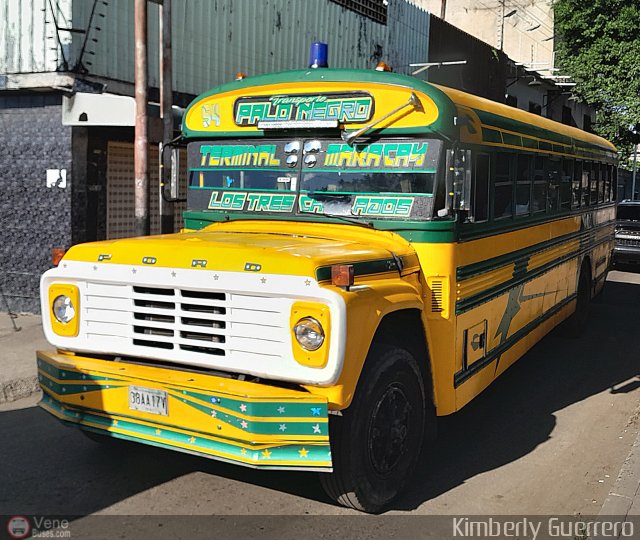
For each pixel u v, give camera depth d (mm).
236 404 3814
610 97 24422
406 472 4613
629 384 7699
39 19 9156
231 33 11867
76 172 9484
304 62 13898
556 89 27438
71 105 9141
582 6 24375
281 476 5008
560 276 8297
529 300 7008
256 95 5324
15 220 9820
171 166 5820
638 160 43062
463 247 5082
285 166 5254
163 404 4059
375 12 16266
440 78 19922
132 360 4496
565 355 9000
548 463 5441
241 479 4938
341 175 5059
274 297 3891
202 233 5105
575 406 6910
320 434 3812
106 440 5234
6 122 9750
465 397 5312
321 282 3857
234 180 5480
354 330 3852
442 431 6094
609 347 9484
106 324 4426
